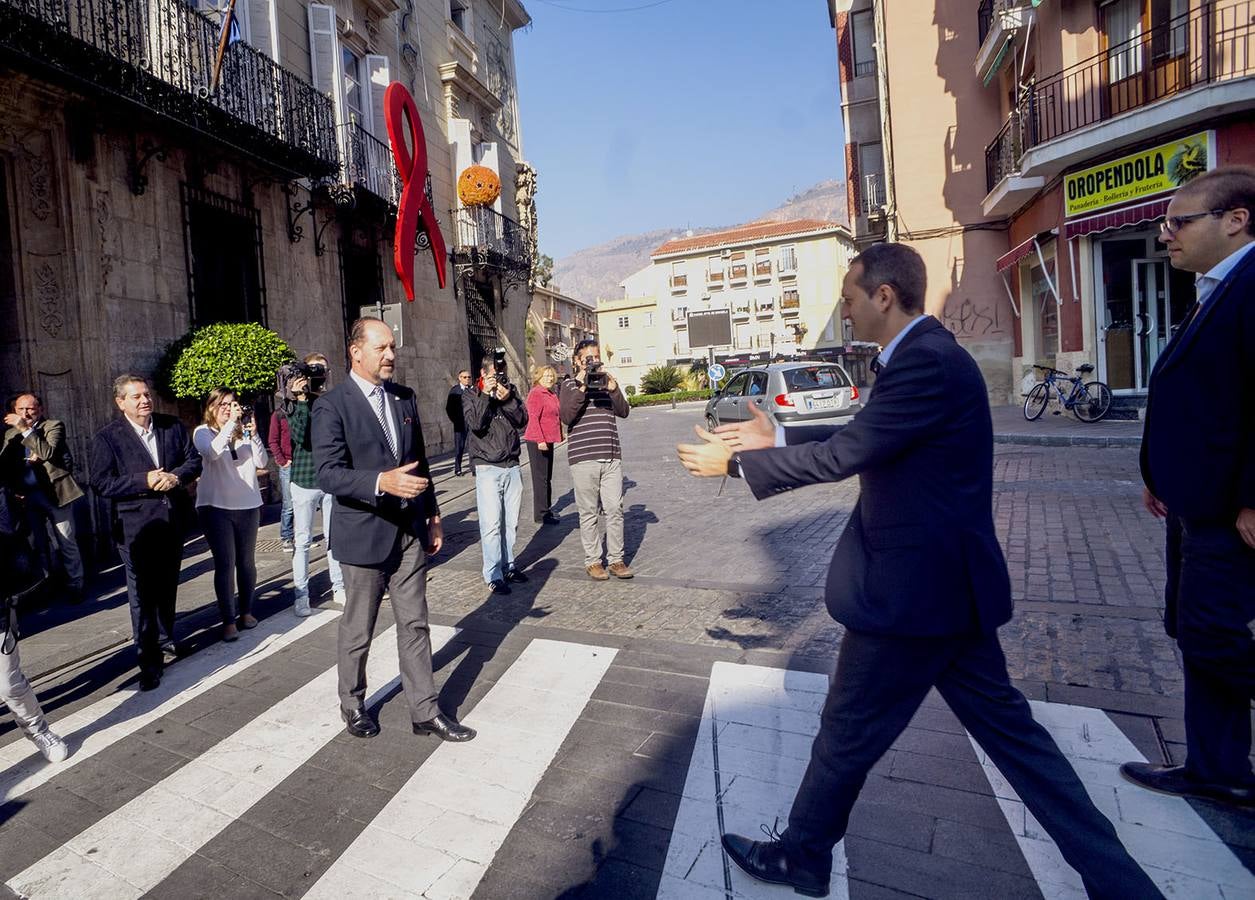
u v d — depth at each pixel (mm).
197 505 5137
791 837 2336
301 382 5668
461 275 19219
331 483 3412
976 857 2500
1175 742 3074
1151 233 13344
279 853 2771
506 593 5953
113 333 8555
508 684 4160
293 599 6234
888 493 2064
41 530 6062
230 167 10688
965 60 19250
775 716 3559
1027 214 16672
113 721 4012
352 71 14703
